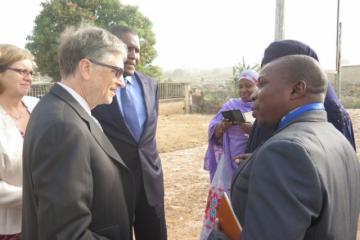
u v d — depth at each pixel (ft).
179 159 30.99
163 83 77.41
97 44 6.78
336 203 5.43
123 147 10.37
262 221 5.03
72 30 7.20
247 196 5.74
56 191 5.87
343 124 8.38
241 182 6.01
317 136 5.53
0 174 8.63
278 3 27.45
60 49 6.99
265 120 6.31
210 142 13.52
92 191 6.34
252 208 5.20
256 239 5.04
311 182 5.04
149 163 10.80
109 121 10.33
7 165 8.65
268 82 6.13
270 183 5.12
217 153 13.34
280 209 4.98
